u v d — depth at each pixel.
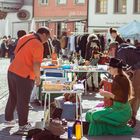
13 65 10.73
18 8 54.88
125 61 11.62
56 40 33.59
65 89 10.48
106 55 17.83
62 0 52.72
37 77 10.51
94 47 17.73
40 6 54.22
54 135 9.39
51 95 12.85
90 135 10.48
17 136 10.38
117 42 15.56
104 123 10.54
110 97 10.55
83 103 15.16
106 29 49.66
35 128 10.23
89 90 18.14
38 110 13.51
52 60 15.67
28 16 54.75
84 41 24.31
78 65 16.70
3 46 46.44
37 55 10.49
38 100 14.35
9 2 54.34
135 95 11.46
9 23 54.81
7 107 11.32
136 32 34.75
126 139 10.23
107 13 49.53
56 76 14.38
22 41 10.66
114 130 10.59
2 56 46.72
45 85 10.42
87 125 10.59
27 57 10.58
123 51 11.65
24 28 54.84
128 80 10.54
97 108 11.09
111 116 10.51
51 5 53.34
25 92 10.66
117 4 49.12
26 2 54.91
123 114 10.53
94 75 17.97
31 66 10.62
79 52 24.36
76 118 11.23
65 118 11.96
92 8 50.19
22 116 10.67
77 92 10.45
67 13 52.22
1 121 11.87
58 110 11.22
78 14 51.28
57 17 53.00
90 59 17.95
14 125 11.38
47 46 17.19
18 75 10.62
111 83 10.96
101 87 12.27
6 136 10.34
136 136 10.54
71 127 10.23
